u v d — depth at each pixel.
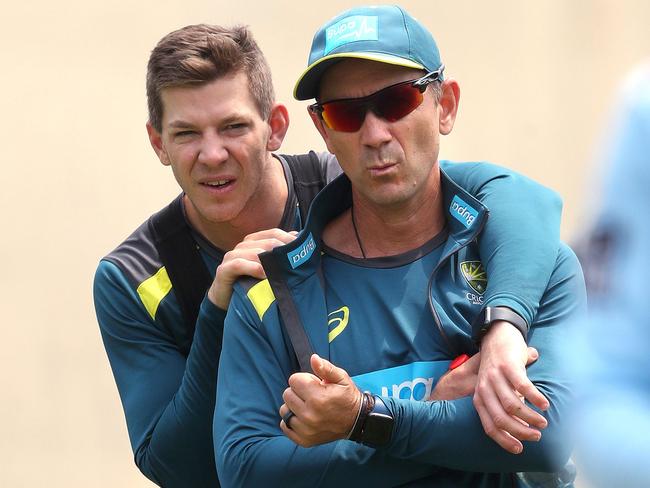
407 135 10.71
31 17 38.22
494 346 10.29
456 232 11.13
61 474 31.02
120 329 13.52
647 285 6.62
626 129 6.66
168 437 12.66
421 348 10.80
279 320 11.17
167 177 37.12
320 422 10.02
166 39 13.12
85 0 38.38
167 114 12.95
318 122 11.25
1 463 31.27
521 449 9.98
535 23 40.69
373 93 10.63
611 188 6.71
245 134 12.96
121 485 30.86
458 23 40.53
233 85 12.86
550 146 39.38
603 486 6.53
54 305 34.69
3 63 37.78
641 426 6.50
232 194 13.01
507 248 10.95
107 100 37.81
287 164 14.09
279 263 11.16
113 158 37.19
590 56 40.84
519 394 10.18
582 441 6.74
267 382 11.01
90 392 32.97
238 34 13.22
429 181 11.18
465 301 10.93
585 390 6.82
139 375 13.37
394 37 10.71
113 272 13.55
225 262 11.71
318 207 11.30
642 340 6.63
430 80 10.77
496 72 40.09
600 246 6.80
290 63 37.41
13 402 32.62
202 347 12.19
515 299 10.54
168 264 13.50
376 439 10.16
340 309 11.07
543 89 40.09
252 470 10.67
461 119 39.47
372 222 11.27
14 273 35.03
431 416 10.24
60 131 37.28
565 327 10.80
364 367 10.80
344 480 10.50
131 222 36.53
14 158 36.78
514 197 11.49
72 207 36.44
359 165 10.79
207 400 12.44
